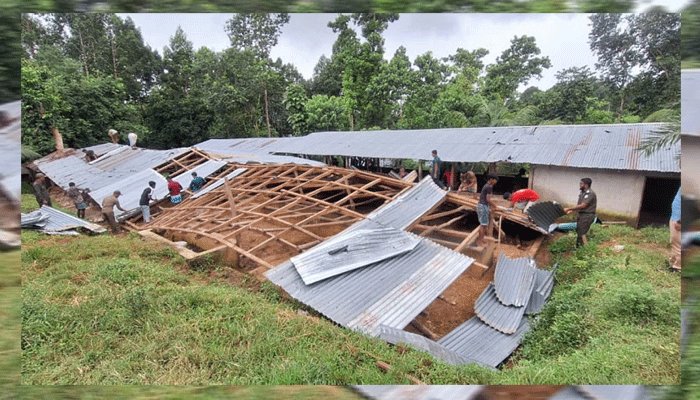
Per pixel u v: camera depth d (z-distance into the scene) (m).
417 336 3.93
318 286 4.79
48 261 5.64
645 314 3.74
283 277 5.07
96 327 3.75
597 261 5.71
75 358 3.21
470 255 6.40
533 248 7.26
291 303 4.84
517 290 5.00
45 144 13.99
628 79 13.63
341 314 4.29
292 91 21.80
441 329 4.75
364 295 4.56
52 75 14.23
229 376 3.03
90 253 6.09
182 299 4.37
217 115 22.66
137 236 7.98
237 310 4.20
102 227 8.57
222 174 11.22
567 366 3.10
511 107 19.89
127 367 3.12
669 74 8.13
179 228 7.79
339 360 3.27
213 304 4.37
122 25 20.95
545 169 9.65
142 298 4.18
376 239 5.60
